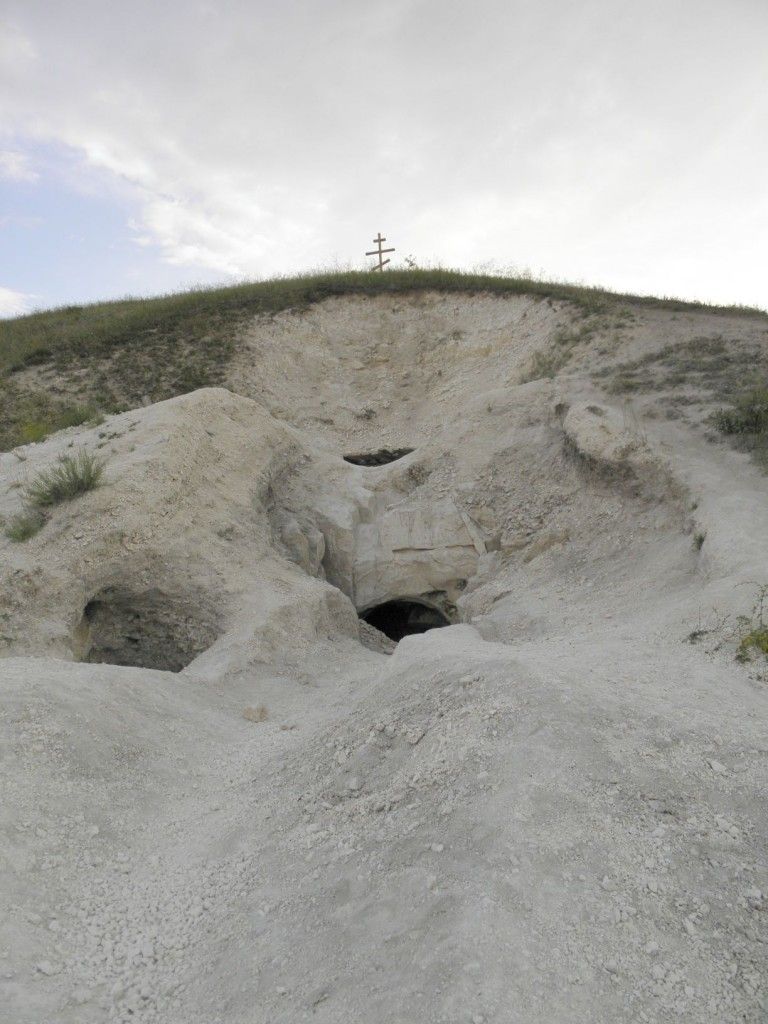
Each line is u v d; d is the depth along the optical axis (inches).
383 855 192.5
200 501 496.1
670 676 270.2
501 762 209.3
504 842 177.6
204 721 324.8
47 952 182.9
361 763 243.3
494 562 544.1
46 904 199.3
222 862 216.7
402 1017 139.2
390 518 593.3
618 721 226.1
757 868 173.3
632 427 513.7
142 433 510.3
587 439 514.3
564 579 471.5
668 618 329.4
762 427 474.6
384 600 588.1
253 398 822.5
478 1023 133.7
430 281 969.5
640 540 456.4
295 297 956.6
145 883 211.9
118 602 447.8
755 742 219.5
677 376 585.3
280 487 606.9
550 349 775.1
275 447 606.5
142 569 443.8
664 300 836.6
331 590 508.4
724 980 146.6
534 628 414.6
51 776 248.2
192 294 1047.6
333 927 172.9
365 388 881.5
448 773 215.9
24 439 708.7
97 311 1093.1
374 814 214.2
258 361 861.8
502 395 637.3
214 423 559.2
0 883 200.2
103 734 276.8
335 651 456.1
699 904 163.5
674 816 189.5
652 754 212.2
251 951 174.4
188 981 170.9
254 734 320.5
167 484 474.0
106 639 452.1
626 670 275.9
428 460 626.2
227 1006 159.2
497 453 597.9
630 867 172.1
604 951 150.9
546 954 148.9
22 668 313.4
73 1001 167.5
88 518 438.3
